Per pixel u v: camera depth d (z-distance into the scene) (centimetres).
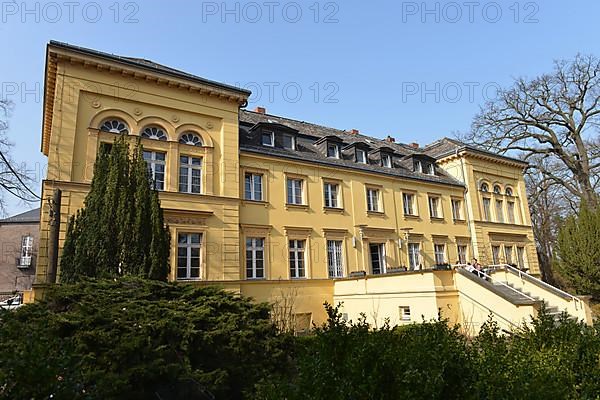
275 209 1911
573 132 2808
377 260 2231
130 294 819
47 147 2189
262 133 2042
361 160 2388
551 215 3828
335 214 2108
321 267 1986
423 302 1525
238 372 738
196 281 1570
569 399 416
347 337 376
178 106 1708
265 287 1762
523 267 2903
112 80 1583
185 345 701
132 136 1559
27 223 3822
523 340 543
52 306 761
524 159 3189
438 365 343
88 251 1012
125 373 591
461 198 2731
